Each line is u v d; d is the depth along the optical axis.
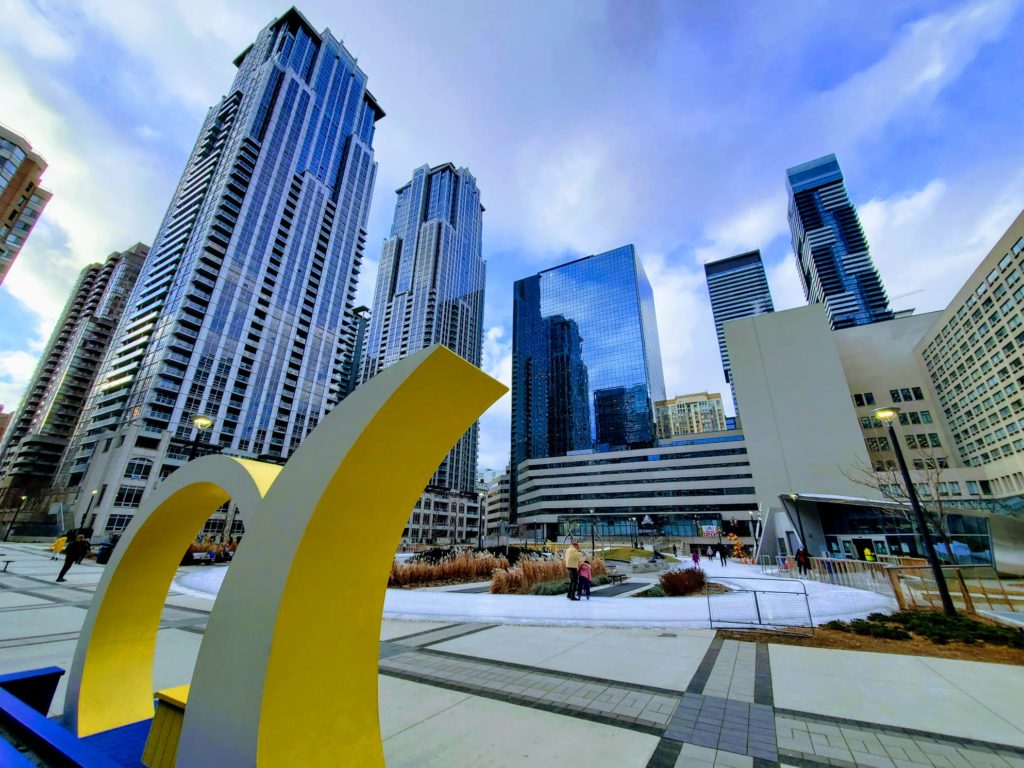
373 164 108.00
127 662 3.76
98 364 94.56
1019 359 46.72
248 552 2.47
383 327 144.00
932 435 59.53
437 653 7.02
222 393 64.81
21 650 6.23
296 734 2.19
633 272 127.44
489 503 153.62
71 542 14.06
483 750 3.67
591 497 93.62
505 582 15.01
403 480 2.80
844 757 3.62
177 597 12.18
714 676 5.85
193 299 64.50
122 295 105.81
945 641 7.65
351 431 2.42
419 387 2.52
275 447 70.56
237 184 73.00
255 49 102.25
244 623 2.29
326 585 2.46
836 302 151.00
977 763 3.52
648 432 109.25
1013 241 46.56
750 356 58.16
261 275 73.38
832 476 50.34
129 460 53.31
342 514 2.49
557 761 3.51
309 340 79.62
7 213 66.69
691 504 84.62
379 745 2.66
